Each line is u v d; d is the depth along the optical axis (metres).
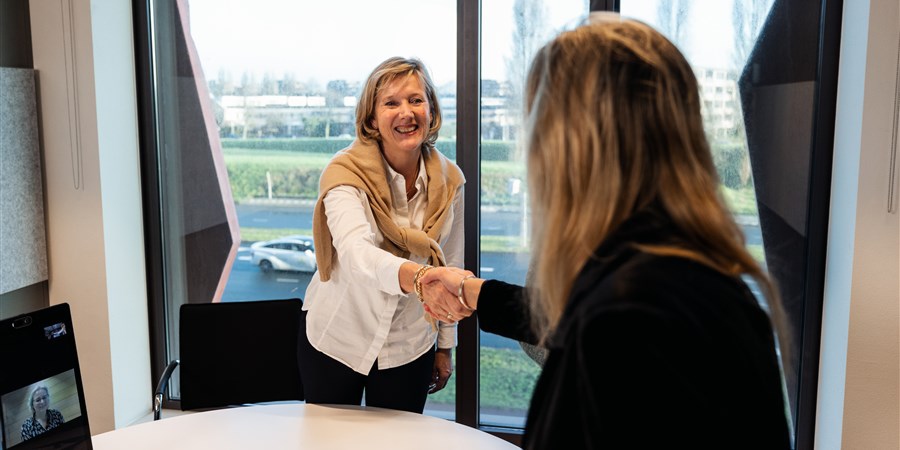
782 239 2.55
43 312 1.47
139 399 2.99
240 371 2.34
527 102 0.86
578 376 0.72
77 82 2.68
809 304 2.53
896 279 2.20
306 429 1.67
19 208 2.61
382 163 1.98
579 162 0.77
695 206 0.76
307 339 2.05
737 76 2.50
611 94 0.77
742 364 0.70
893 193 2.16
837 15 2.36
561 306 0.81
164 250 3.05
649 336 0.69
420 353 2.03
